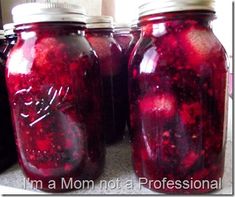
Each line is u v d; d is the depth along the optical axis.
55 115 0.36
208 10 0.34
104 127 0.47
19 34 0.38
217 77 0.34
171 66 0.33
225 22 0.49
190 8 0.33
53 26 0.35
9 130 0.45
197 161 0.35
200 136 0.34
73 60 0.36
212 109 0.34
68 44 0.36
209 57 0.33
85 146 0.38
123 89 0.50
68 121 0.37
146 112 0.35
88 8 0.75
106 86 0.48
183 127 0.34
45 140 0.37
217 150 0.36
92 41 0.47
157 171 0.36
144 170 0.38
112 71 0.48
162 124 0.35
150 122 0.35
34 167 0.38
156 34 0.34
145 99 0.35
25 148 0.38
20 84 0.36
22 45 0.37
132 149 0.40
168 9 0.33
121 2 0.74
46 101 0.36
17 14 0.36
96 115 0.40
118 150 0.50
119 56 0.49
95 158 0.40
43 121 0.36
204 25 0.35
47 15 0.35
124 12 0.74
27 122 0.37
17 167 0.46
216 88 0.34
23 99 0.37
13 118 0.39
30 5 0.35
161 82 0.33
